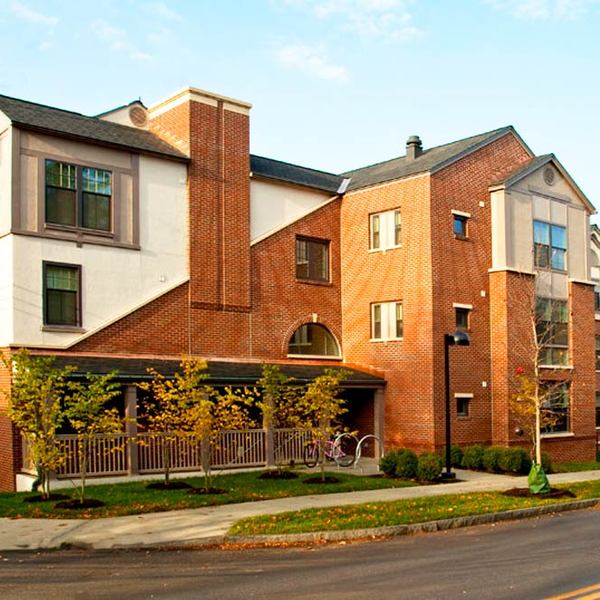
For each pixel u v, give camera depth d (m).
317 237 28.66
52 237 21.30
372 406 27.39
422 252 26.44
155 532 13.00
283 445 23.14
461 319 27.22
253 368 24.94
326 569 10.40
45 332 20.98
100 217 22.48
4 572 10.40
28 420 16.45
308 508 15.31
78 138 21.91
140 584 9.57
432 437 25.55
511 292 27.94
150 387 20.92
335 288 29.06
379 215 28.25
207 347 24.73
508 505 16.08
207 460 18.56
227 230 25.64
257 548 12.23
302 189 28.38
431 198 26.39
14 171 20.70
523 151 30.38
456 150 28.31
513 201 28.70
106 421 16.61
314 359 27.94
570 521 15.18
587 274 31.73
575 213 31.50
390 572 10.12
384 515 14.44
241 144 26.39
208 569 10.50
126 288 22.84
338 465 24.22
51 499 16.44
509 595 8.67
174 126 25.33
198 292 24.61
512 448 23.88
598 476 23.72
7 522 14.13
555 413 28.03
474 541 12.74
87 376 17.56
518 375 27.23
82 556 11.55
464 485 20.33
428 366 25.89
